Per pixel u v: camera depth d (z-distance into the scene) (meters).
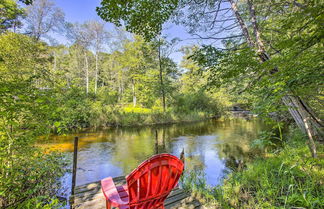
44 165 3.28
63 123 2.85
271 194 2.27
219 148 7.05
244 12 4.28
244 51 3.00
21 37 6.62
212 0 3.97
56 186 3.54
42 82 2.97
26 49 6.25
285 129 7.85
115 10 2.80
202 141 8.34
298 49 1.93
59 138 8.42
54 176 3.70
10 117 2.00
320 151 2.95
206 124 13.81
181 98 17.38
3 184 2.28
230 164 5.12
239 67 3.17
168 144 7.86
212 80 3.96
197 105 18.03
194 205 2.16
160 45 12.66
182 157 4.14
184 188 2.80
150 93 16.25
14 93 2.03
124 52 18.45
